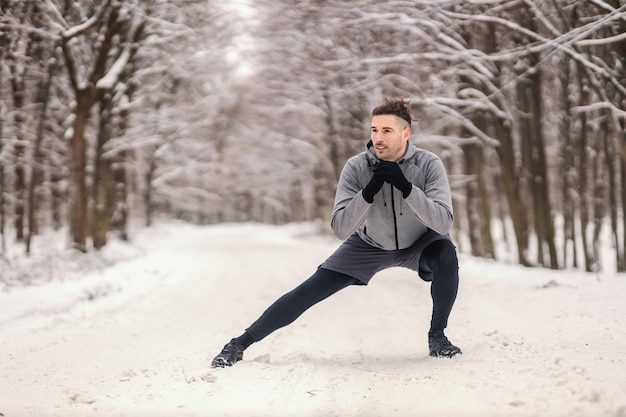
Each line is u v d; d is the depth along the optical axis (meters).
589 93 10.45
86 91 15.18
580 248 16.38
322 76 18.08
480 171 14.67
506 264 12.70
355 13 12.28
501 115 12.27
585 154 11.36
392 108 3.68
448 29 11.24
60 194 23.34
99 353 4.62
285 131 28.53
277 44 16.83
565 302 6.32
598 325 4.77
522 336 4.29
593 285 7.96
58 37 13.73
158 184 31.36
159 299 8.40
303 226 35.84
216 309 7.24
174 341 5.07
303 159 32.69
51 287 10.16
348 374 3.43
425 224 3.54
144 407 2.85
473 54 11.32
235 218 50.72
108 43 14.72
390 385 3.12
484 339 4.33
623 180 10.63
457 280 3.76
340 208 3.64
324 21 13.75
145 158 28.22
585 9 9.24
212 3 14.58
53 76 15.91
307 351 4.38
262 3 14.09
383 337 4.92
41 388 3.41
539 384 2.85
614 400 2.47
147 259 15.95
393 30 12.83
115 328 5.95
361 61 12.02
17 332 5.86
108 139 18.31
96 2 14.24
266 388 3.17
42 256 15.02
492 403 2.66
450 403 2.72
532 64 11.41
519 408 2.55
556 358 3.31
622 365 3.18
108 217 20.02
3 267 12.76
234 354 3.79
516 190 12.55
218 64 19.20
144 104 21.88
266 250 18.91
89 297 8.62
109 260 15.52
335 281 3.88
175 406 2.86
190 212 43.88
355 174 3.79
